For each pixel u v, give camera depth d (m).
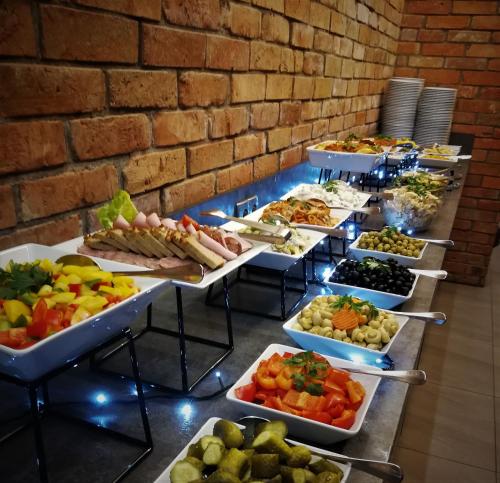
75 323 0.58
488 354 2.81
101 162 1.08
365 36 2.81
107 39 1.02
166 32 1.18
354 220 1.73
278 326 1.10
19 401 0.81
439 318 1.01
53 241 0.99
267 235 1.14
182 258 0.91
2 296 0.63
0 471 0.67
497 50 3.49
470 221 3.96
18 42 0.84
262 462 0.58
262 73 1.69
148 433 0.71
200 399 0.83
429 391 2.38
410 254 1.36
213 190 1.52
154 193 1.27
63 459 0.69
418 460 1.89
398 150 2.54
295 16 1.84
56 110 0.94
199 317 1.13
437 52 3.63
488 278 4.27
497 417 2.20
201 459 0.60
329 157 1.95
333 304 0.98
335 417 0.73
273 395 0.78
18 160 0.89
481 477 1.82
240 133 1.62
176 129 1.29
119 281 0.70
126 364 0.93
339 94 2.54
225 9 1.40
